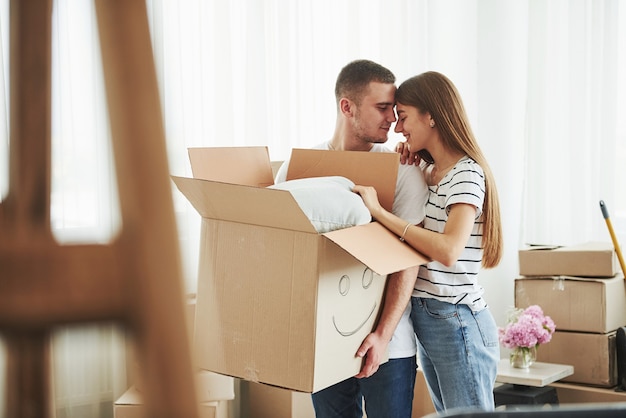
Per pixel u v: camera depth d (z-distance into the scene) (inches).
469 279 84.6
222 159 79.2
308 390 67.7
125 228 15.2
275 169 91.4
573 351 139.1
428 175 88.3
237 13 132.3
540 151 169.8
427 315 84.5
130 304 15.1
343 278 70.2
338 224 69.6
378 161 78.2
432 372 89.9
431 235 75.3
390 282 77.0
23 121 15.8
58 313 14.8
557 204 169.2
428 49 163.2
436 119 84.7
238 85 133.1
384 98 88.2
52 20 16.2
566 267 140.9
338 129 92.8
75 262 15.0
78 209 74.7
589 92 165.8
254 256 70.5
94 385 99.8
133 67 15.4
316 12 143.5
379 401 84.0
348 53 149.1
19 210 15.5
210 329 73.7
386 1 154.6
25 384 14.9
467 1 169.2
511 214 172.2
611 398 134.2
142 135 15.3
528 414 20.0
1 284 14.8
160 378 15.1
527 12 170.2
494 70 171.2
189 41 125.4
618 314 140.1
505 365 138.9
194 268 122.7
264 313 70.1
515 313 139.9
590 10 164.4
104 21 15.4
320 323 67.7
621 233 165.9
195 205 73.4
